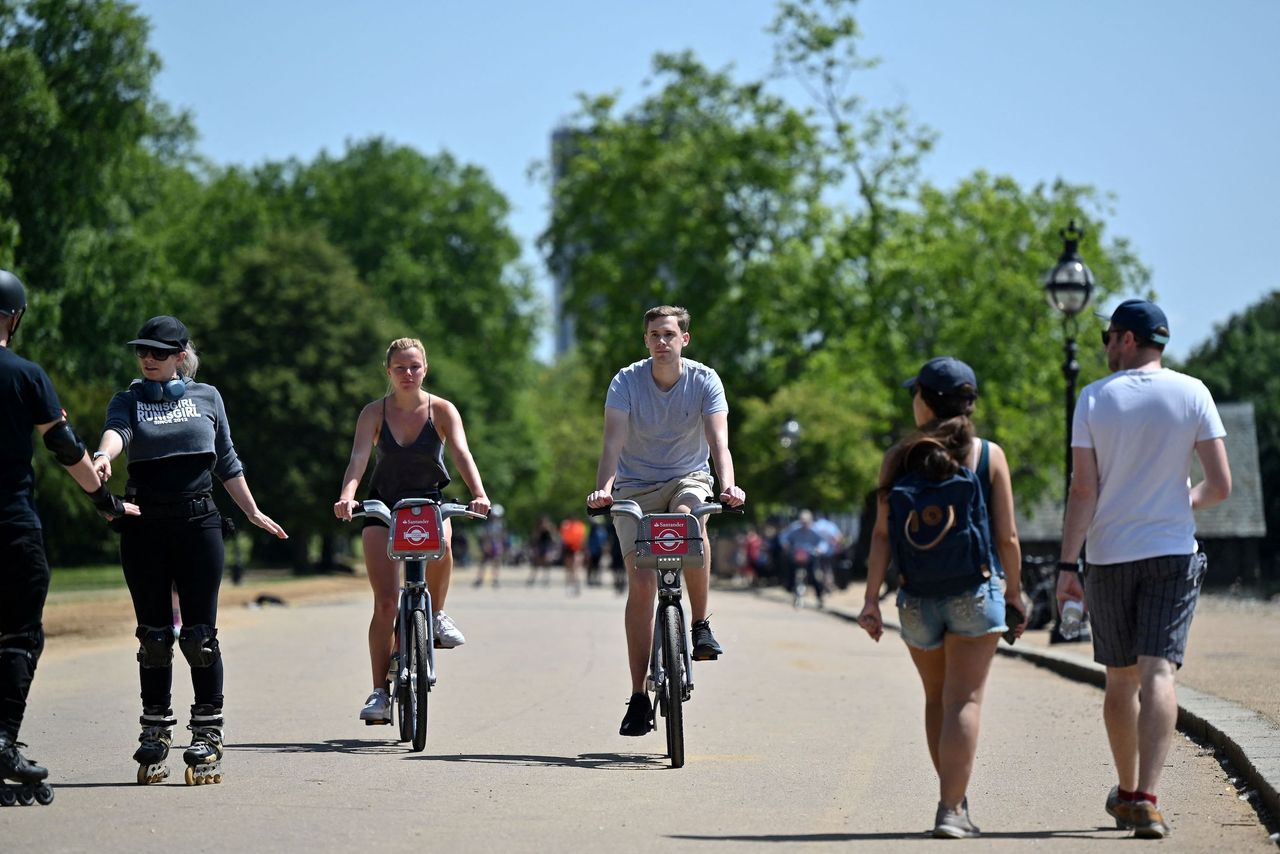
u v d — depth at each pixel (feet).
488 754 94.17
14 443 73.05
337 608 307.37
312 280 588.09
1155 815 67.92
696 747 99.66
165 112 604.90
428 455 100.12
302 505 579.07
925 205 512.63
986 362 483.92
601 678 145.69
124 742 98.27
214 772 81.30
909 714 121.08
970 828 68.08
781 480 518.78
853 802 78.33
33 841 64.80
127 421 80.79
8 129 376.07
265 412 579.48
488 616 268.21
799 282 517.14
